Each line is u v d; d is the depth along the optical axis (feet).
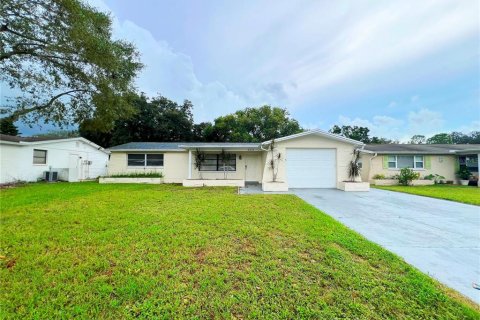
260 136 98.43
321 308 7.15
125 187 38.32
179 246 11.83
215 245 12.00
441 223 17.11
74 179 51.60
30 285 8.23
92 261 10.03
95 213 18.48
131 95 46.85
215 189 36.78
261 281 8.61
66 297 7.59
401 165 53.26
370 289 8.13
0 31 32.91
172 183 47.96
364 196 30.27
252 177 50.47
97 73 39.06
